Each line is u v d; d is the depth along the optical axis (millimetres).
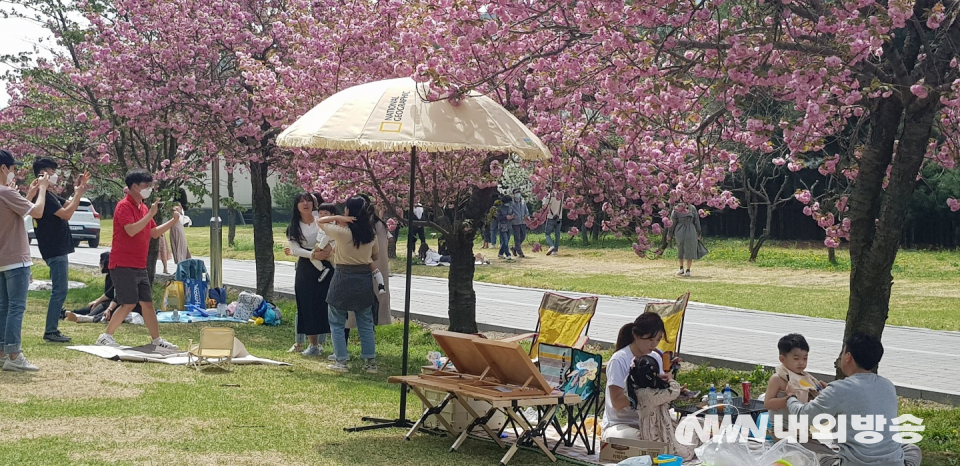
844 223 9656
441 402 7805
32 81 18359
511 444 7410
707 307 18047
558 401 7031
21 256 9156
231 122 16391
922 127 7582
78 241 37531
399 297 19109
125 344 11375
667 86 8031
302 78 13375
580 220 34469
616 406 7137
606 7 7699
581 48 9062
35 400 7988
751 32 7867
